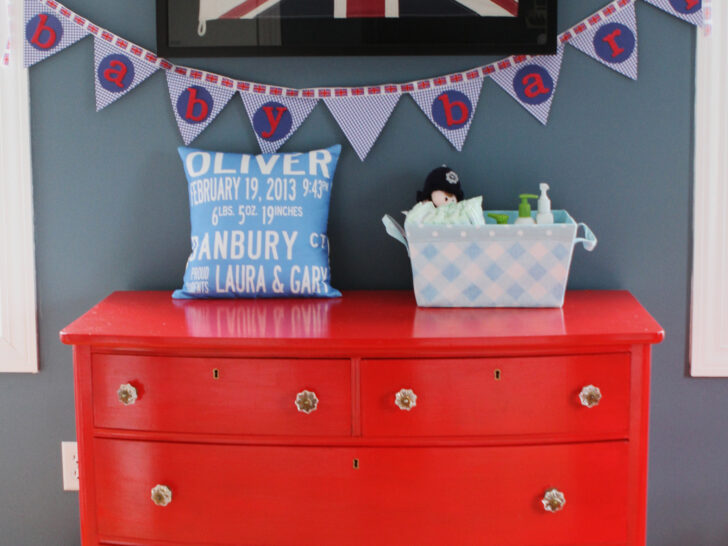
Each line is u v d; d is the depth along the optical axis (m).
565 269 1.54
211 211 1.66
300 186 1.67
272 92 1.77
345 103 1.77
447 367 1.38
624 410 1.40
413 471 1.41
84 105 1.79
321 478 1.41
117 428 1.44
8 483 1.91
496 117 1.77
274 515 1.43
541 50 1.70
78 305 1.85
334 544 1.43
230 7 1.71
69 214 1.82
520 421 1.39
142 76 1.77
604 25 1.73
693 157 1.76
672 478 1.85
